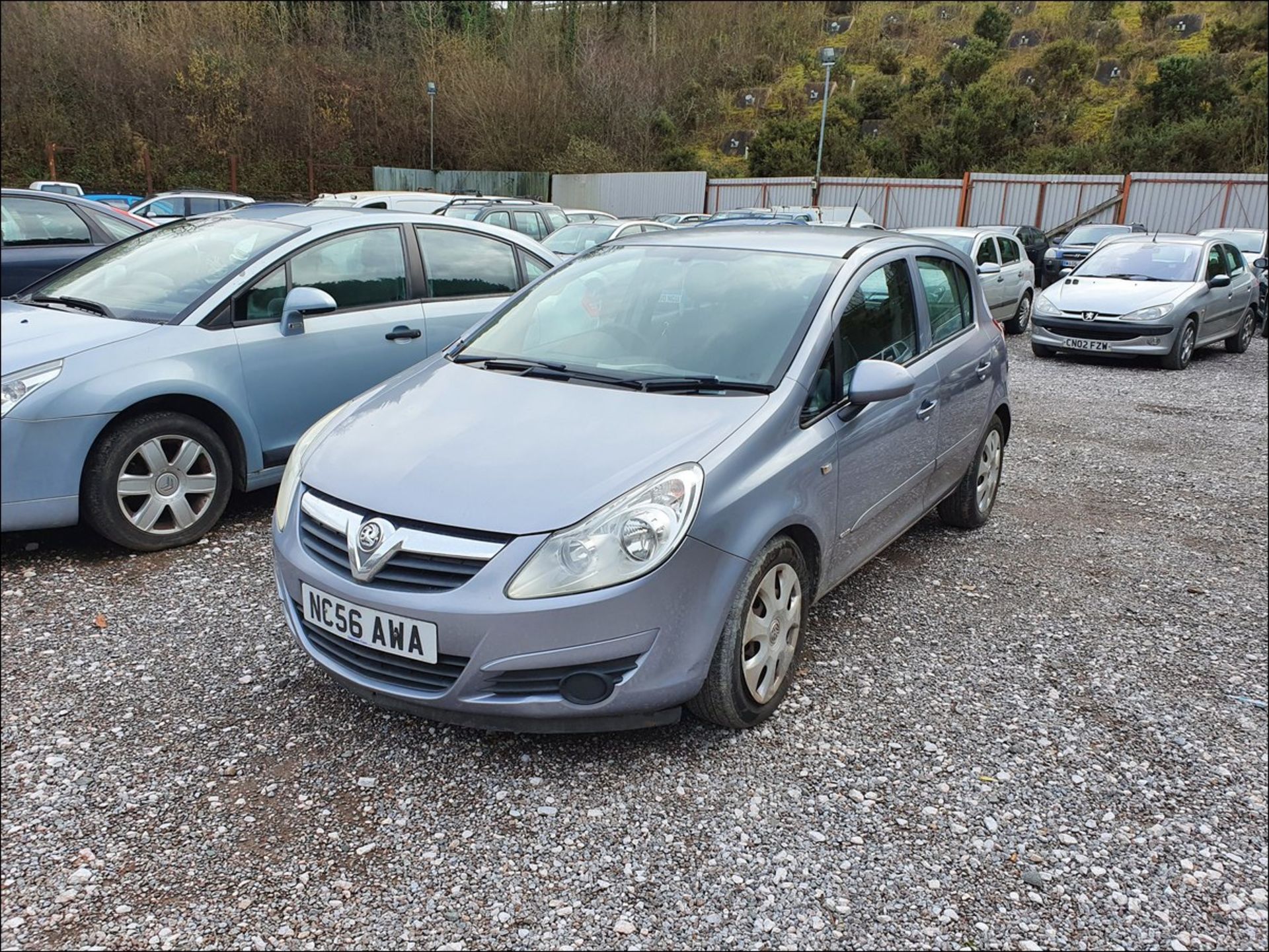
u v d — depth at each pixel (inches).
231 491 177.0
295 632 113.7
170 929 84.7
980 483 197.0
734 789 106.7
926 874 95.1
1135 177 1046.4
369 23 1535.4
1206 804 109.3
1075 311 440.8
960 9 1889.8
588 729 104.1
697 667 105.9
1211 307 454.6
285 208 213.3
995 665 140.3
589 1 1765.5
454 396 126.3
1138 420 329.4
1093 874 96.6
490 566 98.7
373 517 104.3
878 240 159.0
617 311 143.3
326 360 186.4
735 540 107.3
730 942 85.1
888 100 1497.3
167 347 164.9
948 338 171.3
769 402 119.3
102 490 157.8
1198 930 89.9
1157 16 1604.3
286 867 92.6
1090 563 185.9
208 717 117.4
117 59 1246.9
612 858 95.1
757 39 1879.9
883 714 124.7
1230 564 189.2
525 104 1422.2
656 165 1478.8
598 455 108.0
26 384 150.4
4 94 1185.4
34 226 307.0
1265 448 291.0
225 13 1422.2
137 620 142.2
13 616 142.3
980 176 1106.7
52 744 110.8
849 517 132.3
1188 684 137.6
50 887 89.1
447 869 93.0
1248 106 1203.9
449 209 620.1
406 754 111.0
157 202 746.8
